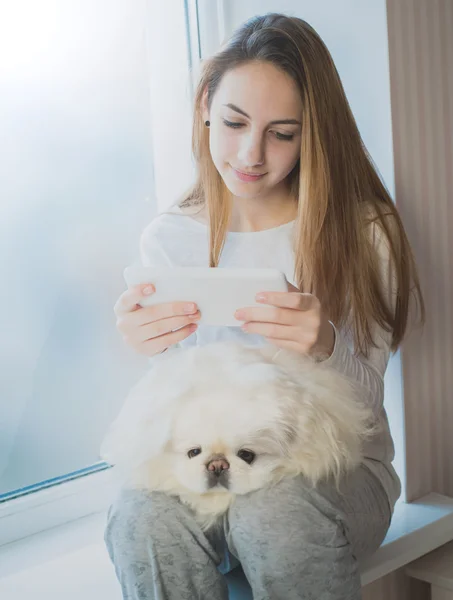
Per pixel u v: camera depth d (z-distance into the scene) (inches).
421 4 56.8
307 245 49.0
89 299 63.2
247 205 53.2
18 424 60.2
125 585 38.3
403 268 50.7
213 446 37.6
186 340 53.1
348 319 49.6
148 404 38.9
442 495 61.3
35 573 51.4
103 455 40.9
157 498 38.8
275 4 61.9
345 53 58.1
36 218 60.0
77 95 61.3
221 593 38.7
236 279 40.2
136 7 63.6
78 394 63.1
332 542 37.8
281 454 38.2
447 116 59.6
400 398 59.3
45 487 59.9
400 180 57.0
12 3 57.2
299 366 40.6
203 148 52.7
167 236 55.2
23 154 58.9
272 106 46.6
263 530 37.4
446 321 61.5
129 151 64.6
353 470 41.4
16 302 59.5
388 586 57.0
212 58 49.4
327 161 48.1
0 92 57.4
